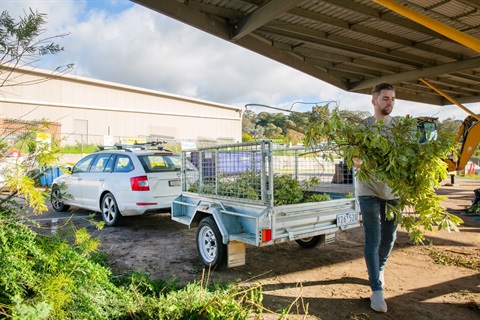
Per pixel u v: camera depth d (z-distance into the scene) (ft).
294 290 12.35
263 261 15.60
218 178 14.79
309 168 16.47
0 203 7.63
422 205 9.80
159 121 106.93
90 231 21.15
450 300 11.59
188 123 115.24
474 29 26.94
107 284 8.71
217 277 13.51
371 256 11.03
